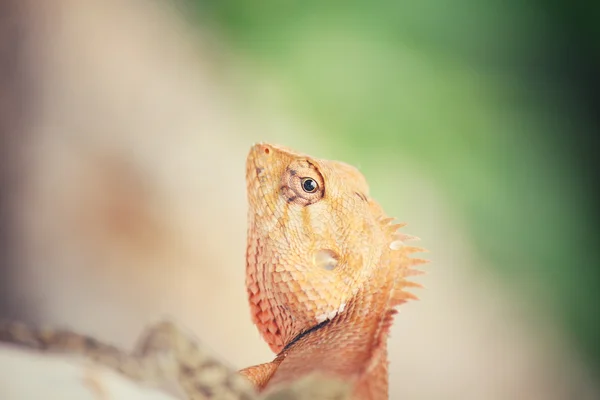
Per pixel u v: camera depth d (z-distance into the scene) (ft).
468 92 2.23
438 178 2.07
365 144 2.06
